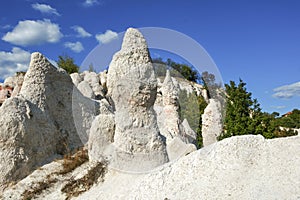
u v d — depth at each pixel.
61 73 12.81
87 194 8.01
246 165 6.28
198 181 6.32
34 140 11.09
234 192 5.86
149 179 6.86
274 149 6.46
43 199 9.14
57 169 10.82
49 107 12.20
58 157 11.62
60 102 12.55
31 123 11.05
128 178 7.45
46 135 11.55
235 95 13.08
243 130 12.53
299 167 5.94
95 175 8.39
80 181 8.70
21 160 10.64
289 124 20.53
